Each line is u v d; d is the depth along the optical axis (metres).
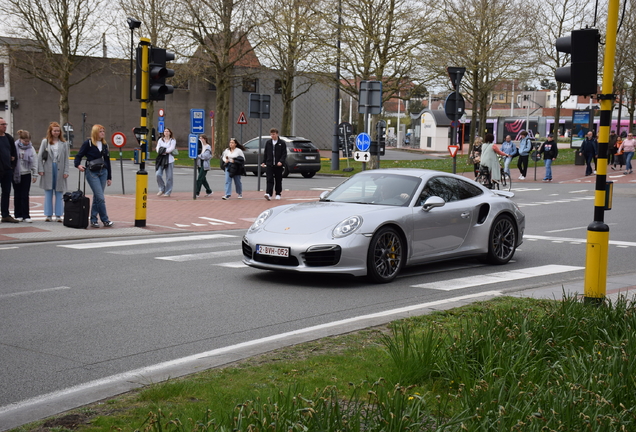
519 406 3.58
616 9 6.41
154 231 13.49
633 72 40.91
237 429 3.11
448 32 32.94
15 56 46.50
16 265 9.50
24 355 5.39
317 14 32.44
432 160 42.75
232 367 4.70
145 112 13.77
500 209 10.12
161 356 5.39
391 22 31.42
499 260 10.18
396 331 5.16
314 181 29.03
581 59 6.54
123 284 8.29
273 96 60.66
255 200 19.75
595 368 4.18
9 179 13.65
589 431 3.31
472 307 6.64
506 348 4.48
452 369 4.30
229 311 6.96
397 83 33.00
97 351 5.51
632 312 5.43
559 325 5.15
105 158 13.70
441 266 10.04
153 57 13.41
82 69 53.69
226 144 43.06
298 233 8.43
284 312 6.96
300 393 3.89
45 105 52.91
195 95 59.03
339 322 6.50
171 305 7.20
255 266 8.58
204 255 10.67
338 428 3.22
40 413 3.84
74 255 10.45
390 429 3.22
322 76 35.19
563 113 98.62
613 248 12.02
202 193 21.89
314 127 64.00
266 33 39.06
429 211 9.16
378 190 9.41
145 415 3.73
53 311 6.87
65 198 13.40
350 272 8.29
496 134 80.00
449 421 3.34
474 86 36.94
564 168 37.53
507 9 37.22
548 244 12.52
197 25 40.09
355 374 4.49
